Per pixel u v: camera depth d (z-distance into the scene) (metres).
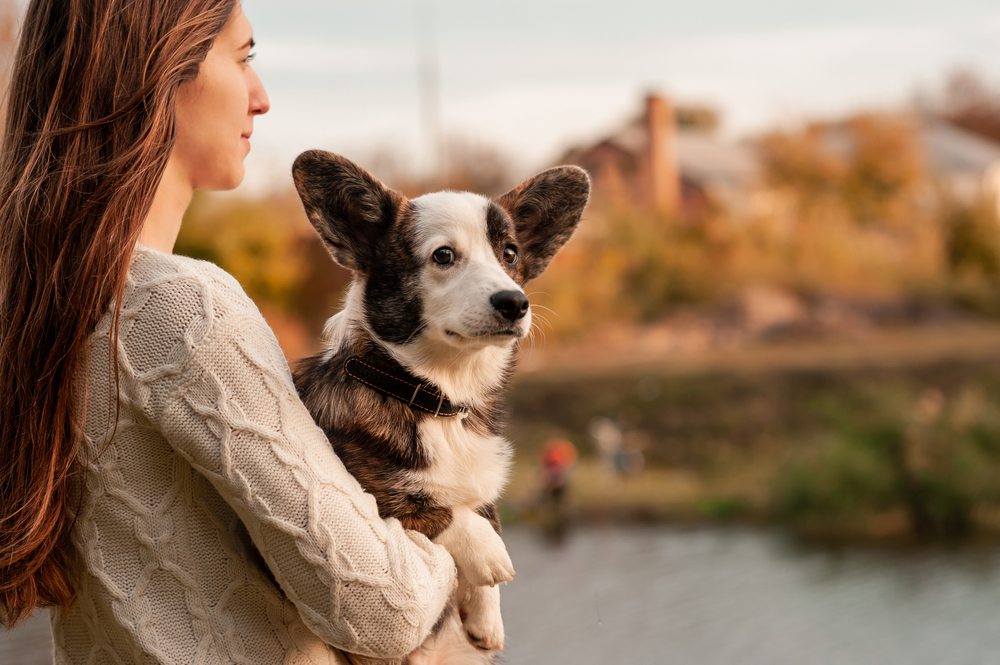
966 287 27.06
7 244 1.51
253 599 1.58
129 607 1.51
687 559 12.30
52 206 1.48
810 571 11.42
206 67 1.65
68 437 1.47
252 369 1.50
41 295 1.46
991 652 8.27
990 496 13.00
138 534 1.50
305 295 21.44
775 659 8.20
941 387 17.72
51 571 1.51
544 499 15.70
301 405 1.59
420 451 2.12
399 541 1.59
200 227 19.86
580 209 2.87
